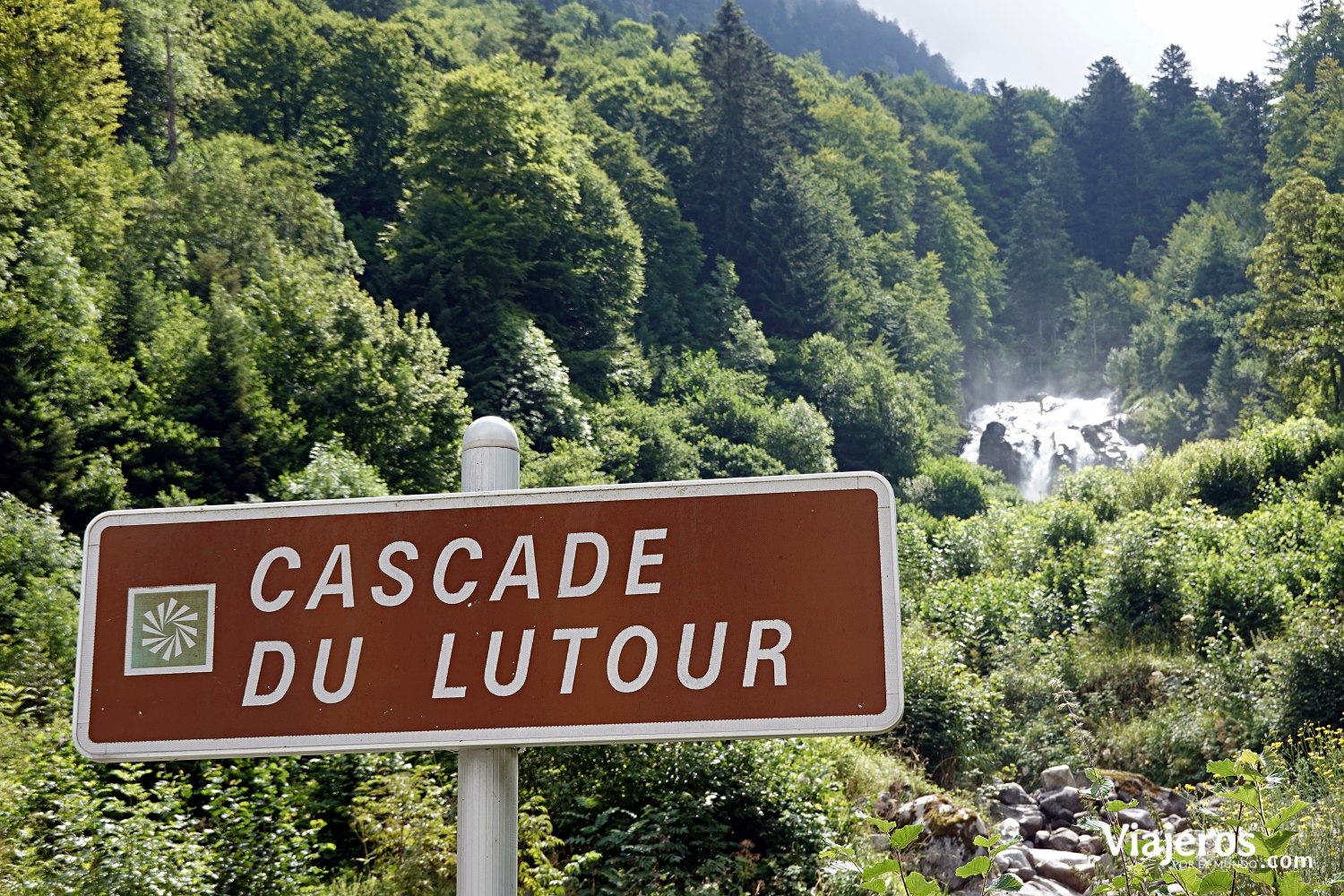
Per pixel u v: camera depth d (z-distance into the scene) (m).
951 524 29.81
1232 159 170.00
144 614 2.05
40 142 41.69
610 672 1.96
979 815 10.46
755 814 9.40
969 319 136.88
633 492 2.01
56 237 32.78
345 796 9.39
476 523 2.03
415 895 8.18
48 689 11.91
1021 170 183.88
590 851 8.73
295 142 67.75
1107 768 14.50
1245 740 14.25
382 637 2.01
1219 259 119.19
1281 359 60.84
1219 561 19.88
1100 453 98.75
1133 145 174.62
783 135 103.31
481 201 60.75
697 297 86.75
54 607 14.70
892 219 136.38
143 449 28.94
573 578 2.00
